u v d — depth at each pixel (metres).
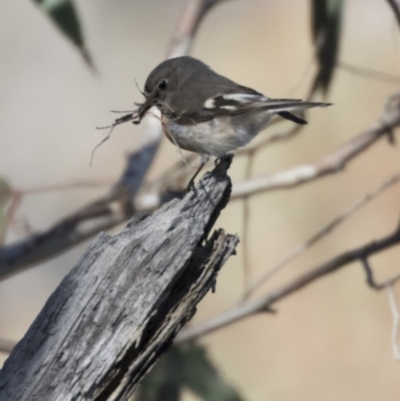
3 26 20.84
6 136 19.89
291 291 7.35
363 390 15.28
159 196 7.48
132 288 4.02
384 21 20.61
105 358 4.00
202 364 7.95
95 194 18.38
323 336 16.11
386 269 16.69
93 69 7.17
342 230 17.45
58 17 6.96
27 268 7.27
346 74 19.02
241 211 17.72
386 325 16.09
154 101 7.05
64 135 20.02
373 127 8.09
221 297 16.31
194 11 8.65
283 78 20.72
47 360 4.02
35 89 20.45
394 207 17.58
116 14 22.44
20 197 6.95
